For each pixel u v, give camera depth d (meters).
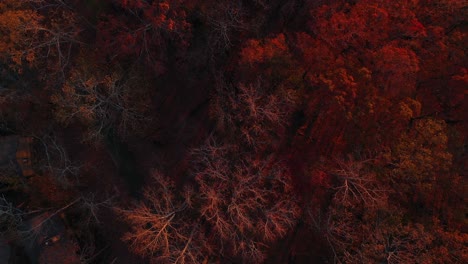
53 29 26.05
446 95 25.02
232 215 25.52
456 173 22.92
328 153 27.09
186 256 25.75
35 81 28.16
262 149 27.02
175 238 24.97
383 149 23.78
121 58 27.56
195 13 26.36
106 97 26.78
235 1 26.06
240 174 24.58
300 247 28.17
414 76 23.09
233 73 28.31
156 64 27.45
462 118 25.12
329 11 24.19
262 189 25.91
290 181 26.66
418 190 23.20
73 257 27.44
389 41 23.97
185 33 26.66
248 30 27.31
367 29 23.56
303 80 24.80
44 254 27.06
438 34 23.77
